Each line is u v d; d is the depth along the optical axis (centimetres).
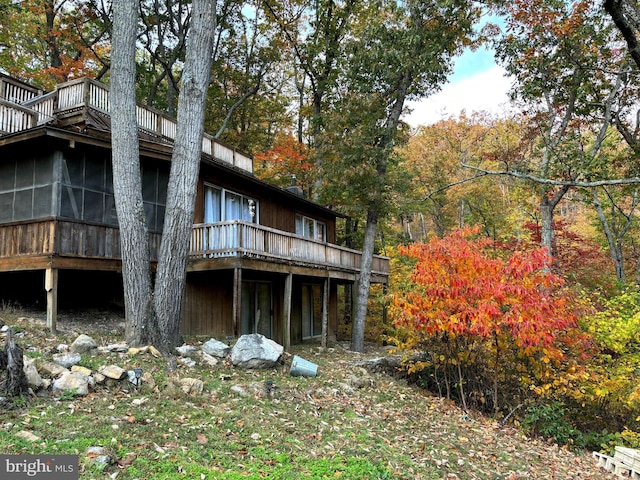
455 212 3247
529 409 981
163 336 843
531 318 886
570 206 3328
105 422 494
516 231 2512
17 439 420
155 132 1486
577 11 1269
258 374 828
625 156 1437
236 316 1038
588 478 740
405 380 1169
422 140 3269
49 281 881
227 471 443
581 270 1925
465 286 950
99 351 746
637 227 2212
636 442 926
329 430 627
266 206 1584
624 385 986
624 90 1423
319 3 2352
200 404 615
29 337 788
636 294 1218
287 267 1250
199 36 934
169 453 455
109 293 1220
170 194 906
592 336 1042
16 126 1162
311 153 2403
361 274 1642
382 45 1534
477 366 1092
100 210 1024
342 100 1731
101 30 2434
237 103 2631
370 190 1611
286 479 449
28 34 2214
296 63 2697
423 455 629
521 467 702
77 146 977
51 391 552
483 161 2728
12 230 962
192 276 1189
